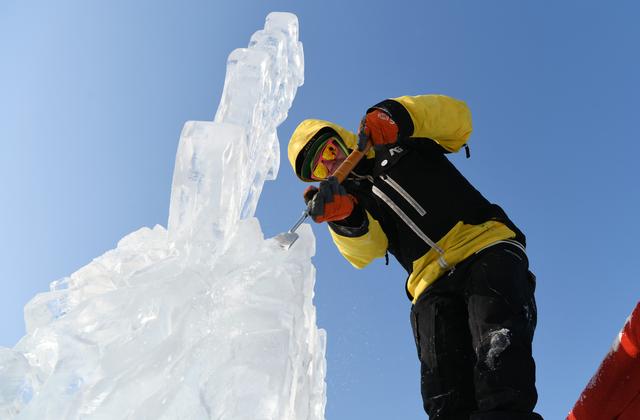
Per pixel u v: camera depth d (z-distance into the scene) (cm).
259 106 189
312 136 259
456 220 230
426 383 215
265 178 202
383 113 241
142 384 131
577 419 239
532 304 215
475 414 183
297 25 221
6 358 134
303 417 155
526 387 185
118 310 144
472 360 214
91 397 127
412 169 241
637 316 206
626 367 215
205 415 125
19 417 125
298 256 171
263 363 132
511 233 225
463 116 258
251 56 190
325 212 230
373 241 254
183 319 141
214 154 164
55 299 165
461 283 220
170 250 168
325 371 193
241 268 157
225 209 165
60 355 135
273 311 145
